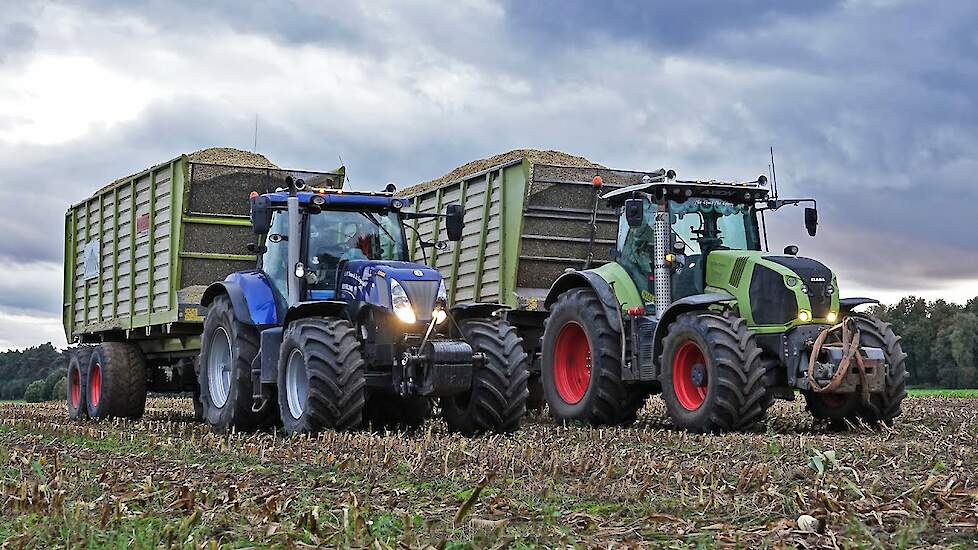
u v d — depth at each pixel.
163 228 13.90
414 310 10.23
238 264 13.80
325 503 5.84
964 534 4.89
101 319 15.96
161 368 15.05
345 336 10.09
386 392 10.64
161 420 14.28
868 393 10.55
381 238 11.23
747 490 6.30
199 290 13.55
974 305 45.50
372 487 6.57
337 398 9.84
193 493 5.99
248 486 6.64
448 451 8.09
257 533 5.02
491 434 10.34
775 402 16.33
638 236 11.95
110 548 4.68
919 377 45.00
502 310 13.55
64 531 5.04
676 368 11.02
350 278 10.77
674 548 4.61
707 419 10.48
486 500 5.97
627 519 5.45
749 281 11.09
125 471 7.49
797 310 10.71
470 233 14.29
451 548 4.59
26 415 16.34
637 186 11.90
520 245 13.31
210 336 12.03
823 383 10.46
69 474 7.14
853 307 11.31
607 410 11.85
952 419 11.83
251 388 11.32
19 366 58.88
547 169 13.30
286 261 11.19
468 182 14.38
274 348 10.86
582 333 12.52
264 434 10.75
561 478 6.97
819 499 5.52
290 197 10.87
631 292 11.84
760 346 10.97
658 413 14.02
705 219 11.80
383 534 4.92
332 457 7.82
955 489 5.94
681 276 11.57
